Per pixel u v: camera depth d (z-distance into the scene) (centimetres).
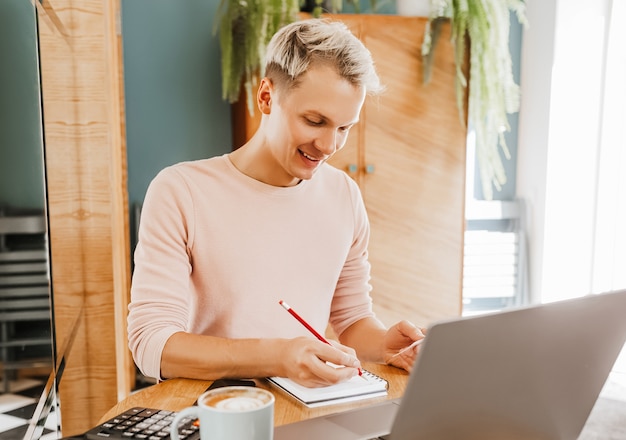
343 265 134
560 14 308
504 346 63
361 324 128
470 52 269
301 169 114
